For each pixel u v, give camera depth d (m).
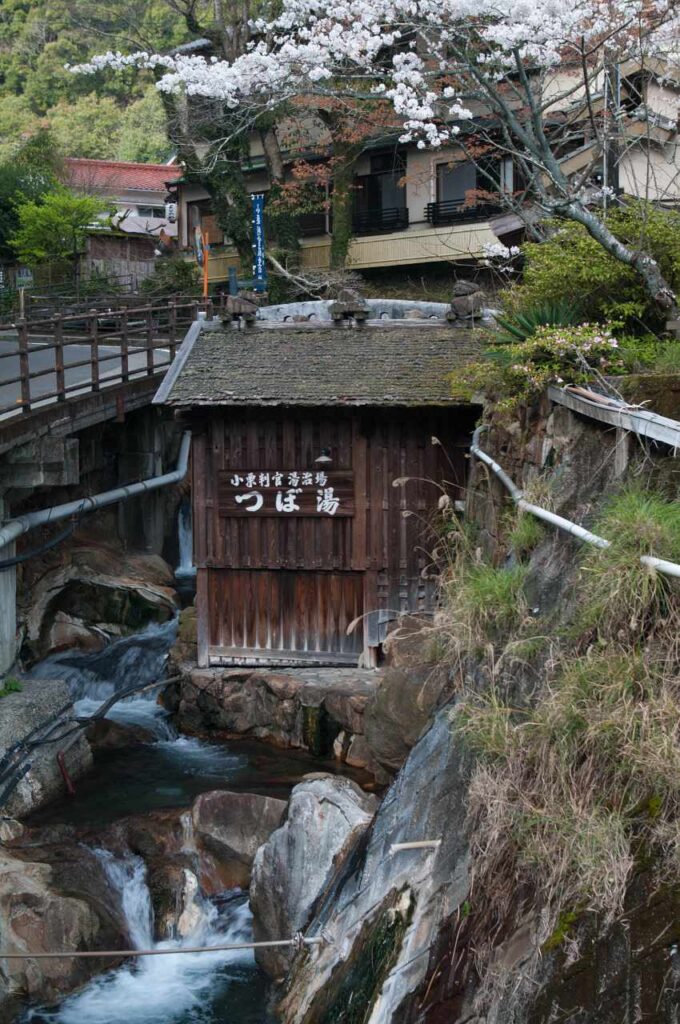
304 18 11.55
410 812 6.28
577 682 4.48
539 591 6.02
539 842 4.16
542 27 9.25
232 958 8.31
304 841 7.87
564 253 8.98
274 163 23.50
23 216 30.05
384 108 19.30
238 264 27.64
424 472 12.22
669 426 5.32
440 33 10.02
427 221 23.06
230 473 12.41
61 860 8.82
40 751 10.70
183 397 11.86
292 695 11.80
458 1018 4.30
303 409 12.19
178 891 8.77
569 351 7.46
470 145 18.27
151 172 40.81
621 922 3.67
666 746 3.89
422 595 12.26
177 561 19.75
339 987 5.91
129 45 35.91
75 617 14.73
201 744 12.18
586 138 13.88
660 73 13.15
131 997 7.83
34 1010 7.65
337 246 23.36
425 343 12.73
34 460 12.49
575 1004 3.64
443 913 5.00
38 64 51.59
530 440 8.18
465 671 6.47
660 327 8.72
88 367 18.50
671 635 4.38
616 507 5.30
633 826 3.93
